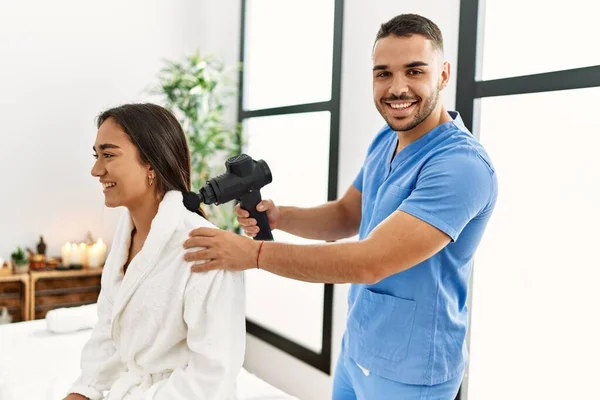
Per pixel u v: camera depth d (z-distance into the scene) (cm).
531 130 158
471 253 119
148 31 307
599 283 145
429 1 179
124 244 100
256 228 124
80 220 294
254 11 294
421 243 103
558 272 154
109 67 297
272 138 280
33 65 278
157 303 90
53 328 213
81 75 290
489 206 113
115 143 89
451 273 118
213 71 310
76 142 291
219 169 302
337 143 219
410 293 117
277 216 143
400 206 108
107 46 296
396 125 118
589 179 146
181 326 92
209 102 288
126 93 303
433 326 117
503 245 167
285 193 271
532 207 159
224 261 92
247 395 165
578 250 149
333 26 220
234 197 117
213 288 90
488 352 171
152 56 309
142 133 91
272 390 171
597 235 145
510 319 165
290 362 254
